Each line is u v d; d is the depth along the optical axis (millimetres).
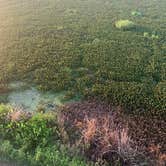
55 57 23656
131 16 33344
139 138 15266
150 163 13461
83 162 13320
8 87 20156
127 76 21031
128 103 18219
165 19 32594
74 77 21250
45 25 30719
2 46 25922
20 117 15602
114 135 14227
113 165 13320
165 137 15539
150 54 24234
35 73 21547
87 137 14234
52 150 13898
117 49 24953
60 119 15641
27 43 26281
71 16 33312
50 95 19422
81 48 25109
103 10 35531
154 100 18484
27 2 39312
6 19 33094
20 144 14461
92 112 17203
